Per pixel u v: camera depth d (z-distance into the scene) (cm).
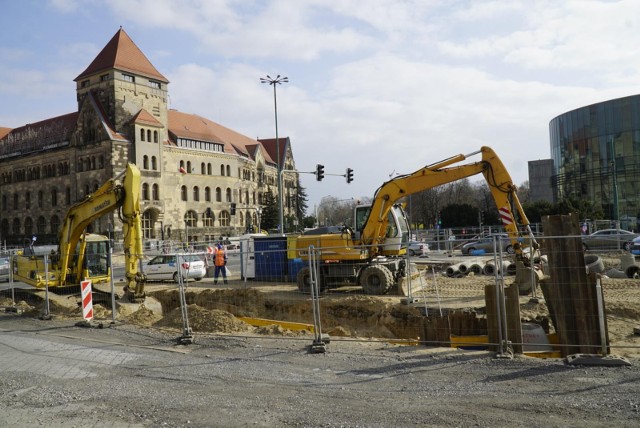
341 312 1772
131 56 7000
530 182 10069
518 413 664
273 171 10625
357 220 2180
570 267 1076
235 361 1005
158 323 1427
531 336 1177
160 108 7312
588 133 6575
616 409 659
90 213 1914
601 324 892
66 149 6981
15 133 8262
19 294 2150
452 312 1477
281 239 2462
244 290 2062
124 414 711
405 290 1869
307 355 1032
